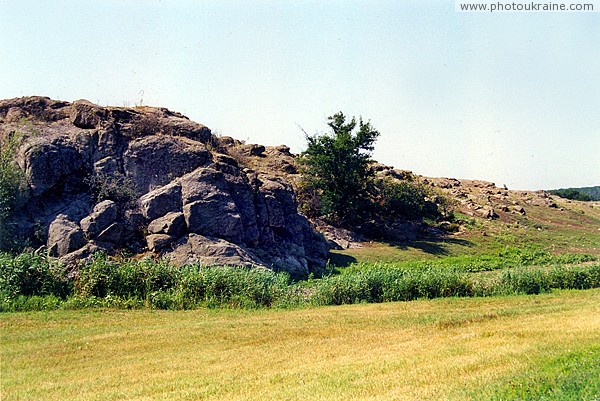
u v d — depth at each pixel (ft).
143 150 104.17
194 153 106.63
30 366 39.75
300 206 162.09
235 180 109.40
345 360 38.58
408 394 29.07
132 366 39.37
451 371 33.19
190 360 40.70
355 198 161.79
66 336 48.80
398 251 144.15
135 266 70.03
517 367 32.76
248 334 49.39
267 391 31.81
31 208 93.09
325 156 160.25
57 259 82.74
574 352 35.14
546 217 212.43
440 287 75.66
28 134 98.78
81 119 107.04
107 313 60.18
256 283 70.90
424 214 177.06
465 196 215.51
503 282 80.28
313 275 105.40
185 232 97.35
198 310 63.72
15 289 64.44
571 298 70.59
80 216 94.07
